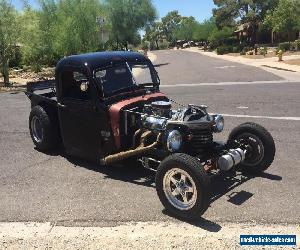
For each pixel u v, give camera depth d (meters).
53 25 33.50
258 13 75.38
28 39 30.11
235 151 6.12
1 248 4.93
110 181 6.84
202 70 30.28
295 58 36.34
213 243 4.82
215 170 6.78
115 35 47.19
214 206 5.76
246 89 17.34
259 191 6.21
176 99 15.26
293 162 7.44
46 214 5.74
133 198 6.14
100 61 7.02
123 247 4.82
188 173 5.19
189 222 5.36
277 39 71.00
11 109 14.30
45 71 37.00
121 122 6.68
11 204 6.11
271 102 13.52
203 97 15.48
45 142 8.33
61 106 7.47
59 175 7.21
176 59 52.03
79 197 6.26
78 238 5.07
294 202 5.80
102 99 6.82
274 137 9.09
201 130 6.16
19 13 27.02
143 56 7.69
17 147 9.09
